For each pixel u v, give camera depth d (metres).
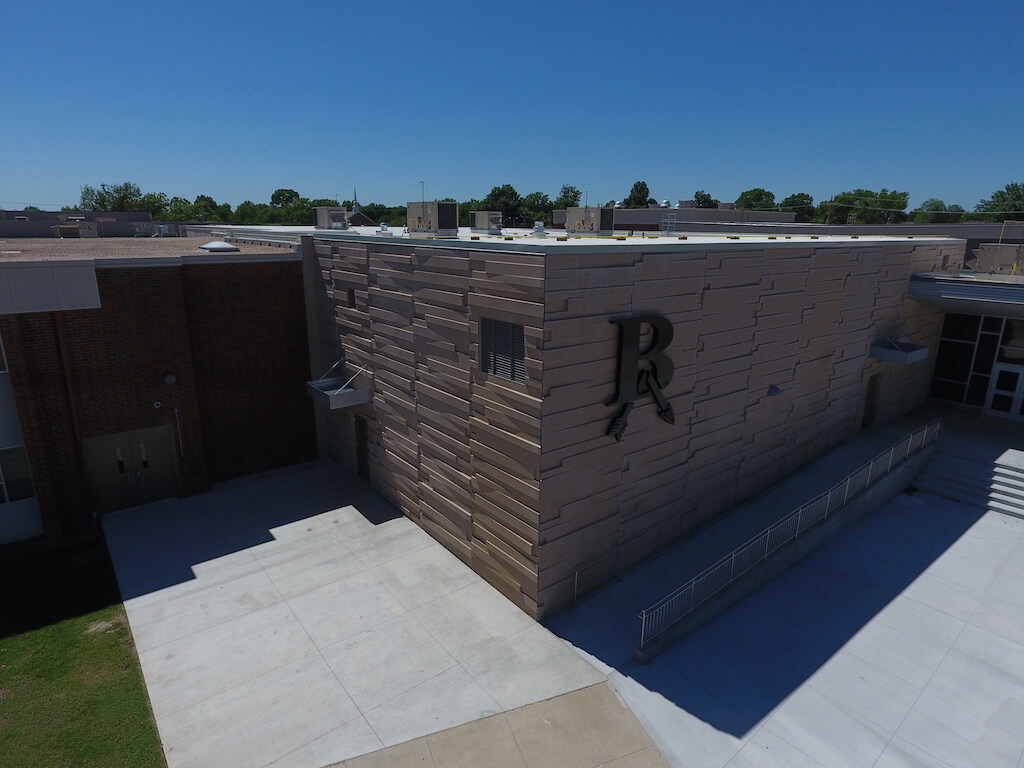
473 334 13.71
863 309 20.83
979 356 25.52
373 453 19.20
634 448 14.42
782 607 14.22
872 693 11.66
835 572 15.62
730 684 11.81
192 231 39.31
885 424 24.39
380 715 10.97
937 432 21.34
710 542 16.50
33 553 16.19
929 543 17.00
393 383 17.30
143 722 10.80
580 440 13.12
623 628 13.29
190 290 18.31
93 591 14.56
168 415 18.22
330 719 10.89
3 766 9.88
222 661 12.28
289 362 20.67
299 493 19.48
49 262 14.09
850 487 17.86
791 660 12.50
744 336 16.41
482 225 20.98
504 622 13.46
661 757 10.21
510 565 13.92
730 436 17.14
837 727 10.85
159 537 16.83
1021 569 15.80
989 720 11.07
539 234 18.91
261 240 23.27
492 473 13.95
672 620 13.01
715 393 16.12
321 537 16.91
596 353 12.84
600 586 14.66
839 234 36.34
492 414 13.60
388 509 18.48
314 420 21.69
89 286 14.64
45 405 16.11
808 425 20.20
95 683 11.67
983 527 17.86
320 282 20.11
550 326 11.84
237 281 19.08
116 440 17.61
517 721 10.85
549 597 13.54
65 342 16.06
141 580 14.93
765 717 11.04
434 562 15.75
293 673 11.96
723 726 10.83
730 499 17.92
